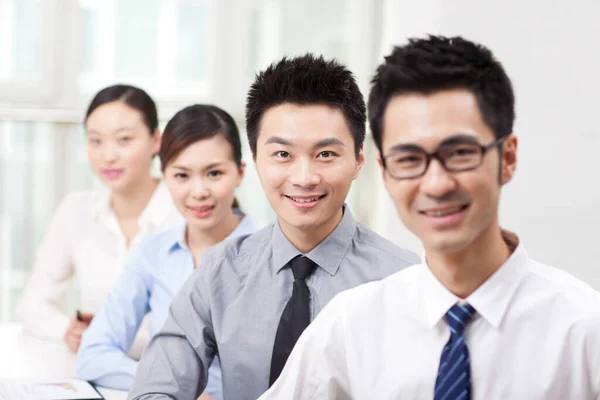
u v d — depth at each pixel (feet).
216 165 6.27
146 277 6.77
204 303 5.03
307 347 3.86
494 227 3.38
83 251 8.39
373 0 12.17
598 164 6.82
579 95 7.07
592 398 3.33
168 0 12.27
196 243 6.68
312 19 12.39
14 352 7.47
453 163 3.08
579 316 3.33
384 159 3.28
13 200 11.80
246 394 4.88
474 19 8.65
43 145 11.85
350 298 3.85
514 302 3.44
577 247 7.04
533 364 3.37
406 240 10.89
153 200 8.30
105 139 8.08
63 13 11.96
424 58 3.12
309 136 4.41
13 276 11.85
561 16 7.29
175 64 12.37
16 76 11.92
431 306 3.54
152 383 4.93
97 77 12.17
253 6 12.35
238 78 12.41
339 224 4.97
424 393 3.56
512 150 3.27
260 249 5.13
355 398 3.76
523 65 7.74
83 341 6.59
